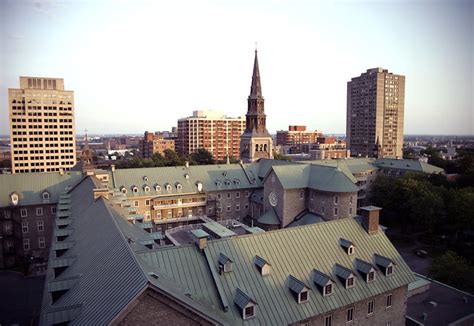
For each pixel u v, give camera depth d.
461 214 81.12
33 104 128.00
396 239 88.69
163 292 23.83
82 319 25.17
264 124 119.56
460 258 61.41
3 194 76.62
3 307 55.72
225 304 32.03
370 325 40.12
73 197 70.06
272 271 36.59
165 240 72.25
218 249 36.12
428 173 107.56
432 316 47.72
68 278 32.97
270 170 82.69
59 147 134.12
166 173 93.69
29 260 75.50
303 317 34.47
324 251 40.69
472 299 52.19
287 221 79.88
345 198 74.75
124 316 22.55
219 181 97.19
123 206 65.19
